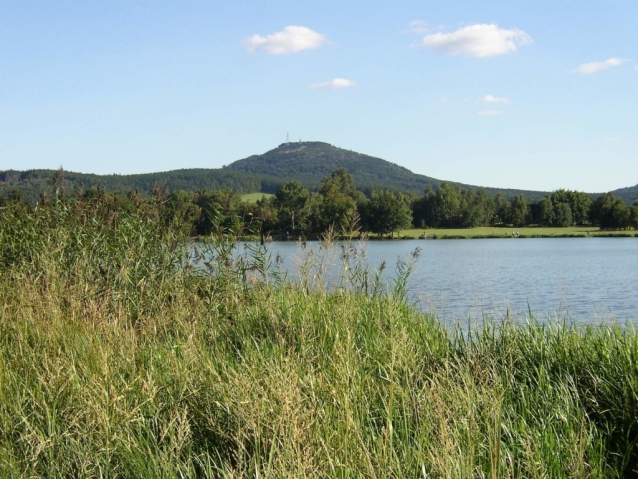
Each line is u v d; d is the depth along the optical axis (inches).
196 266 413.1
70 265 392.2
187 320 319.6
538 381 221.5
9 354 252.8
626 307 807.7
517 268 1753.2
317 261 409.4
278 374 186.9
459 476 149.9
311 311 321.7
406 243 3511.3
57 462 165.0
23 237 436.5
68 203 465.1
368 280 393.4
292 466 146.4
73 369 210.2
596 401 206.8
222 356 255.3
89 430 176.1
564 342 255.9
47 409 183.3
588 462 175.8
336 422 179.3
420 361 239.3
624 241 3900.1
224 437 179.2
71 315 309.3
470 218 5649.6
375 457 160.9
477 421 183.3
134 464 164.6
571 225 5969.5
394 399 199.8
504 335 269.3
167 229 421.4
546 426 191.0
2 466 163.5
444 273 1562.5
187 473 159.5
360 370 226.1
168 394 205.0
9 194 490.0
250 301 374.0
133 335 269.3
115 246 409.1
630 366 211.6
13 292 350.3
